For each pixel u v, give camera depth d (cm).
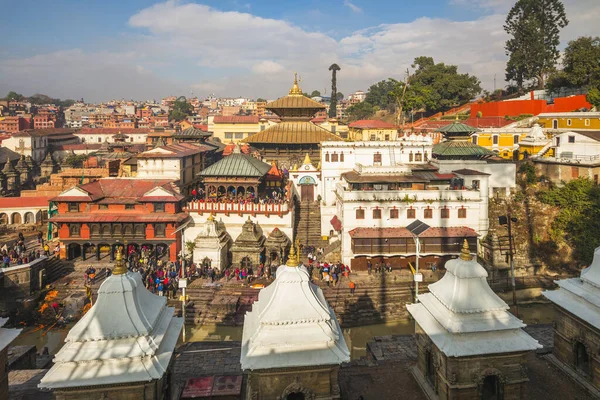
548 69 9519
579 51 7606
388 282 4322
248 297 4072
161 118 19938
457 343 1839
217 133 11744
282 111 7600
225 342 3206
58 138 12606
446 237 4516
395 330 3819
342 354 1744
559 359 2378
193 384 2070
